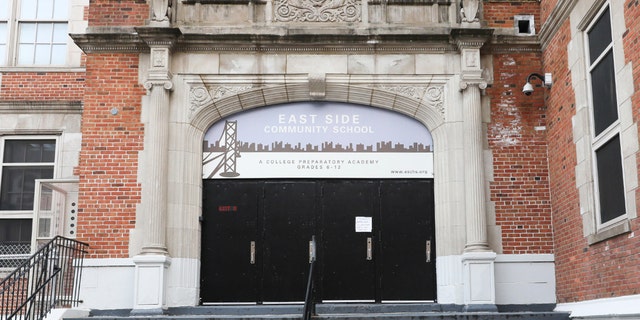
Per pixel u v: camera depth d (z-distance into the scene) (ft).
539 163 36.99
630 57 26.86
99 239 35.91
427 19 38.22
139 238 35.94
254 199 37.60
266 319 30.14
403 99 37.55
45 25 45.37
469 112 36.52
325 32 37.42
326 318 29.99
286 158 37.91
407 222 37.35
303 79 37.58
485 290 34.47
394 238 37.22
